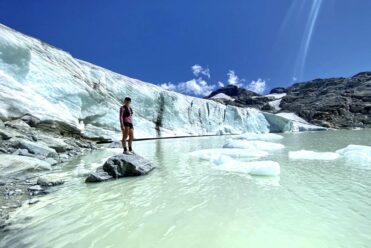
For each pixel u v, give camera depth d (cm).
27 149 976
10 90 1373
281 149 1440
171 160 1063
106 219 434
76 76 2222
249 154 1159
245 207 472
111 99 2470
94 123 2167
